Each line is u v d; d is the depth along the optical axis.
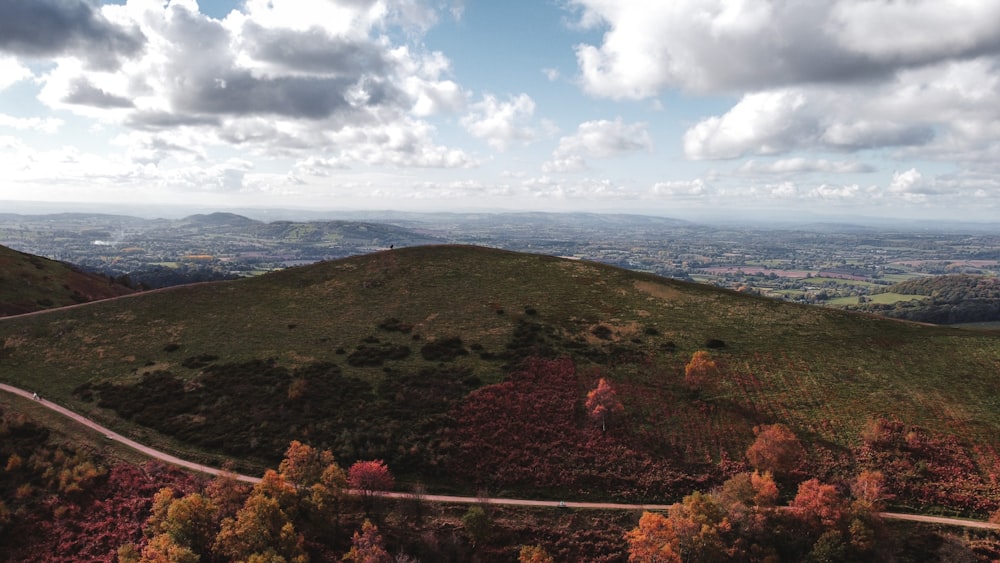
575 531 55.56
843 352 82.19
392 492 58.81
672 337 87.69
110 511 54.06
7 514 52.44
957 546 52.03
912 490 58.53
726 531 53.19
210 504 51.78
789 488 59.69
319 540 52.88
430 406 71.06
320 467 57.69
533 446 65.38
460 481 61.03
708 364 74.38
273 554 47.19
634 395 73.75
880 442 63.97
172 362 81.50
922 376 75.50
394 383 75.75
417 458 62.91
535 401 72.19
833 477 60.12
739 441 66.06
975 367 76.81
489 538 54.16
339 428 66.88
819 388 73.81
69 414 68.75
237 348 85.38
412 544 53.31
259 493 52.16
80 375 78.25
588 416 70.00
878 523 52.69
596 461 63.69
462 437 66.25
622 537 54.88
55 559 49.16
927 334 87.38
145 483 57.53
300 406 70.62
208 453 62.78
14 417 66.19
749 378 76.56
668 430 68.06
